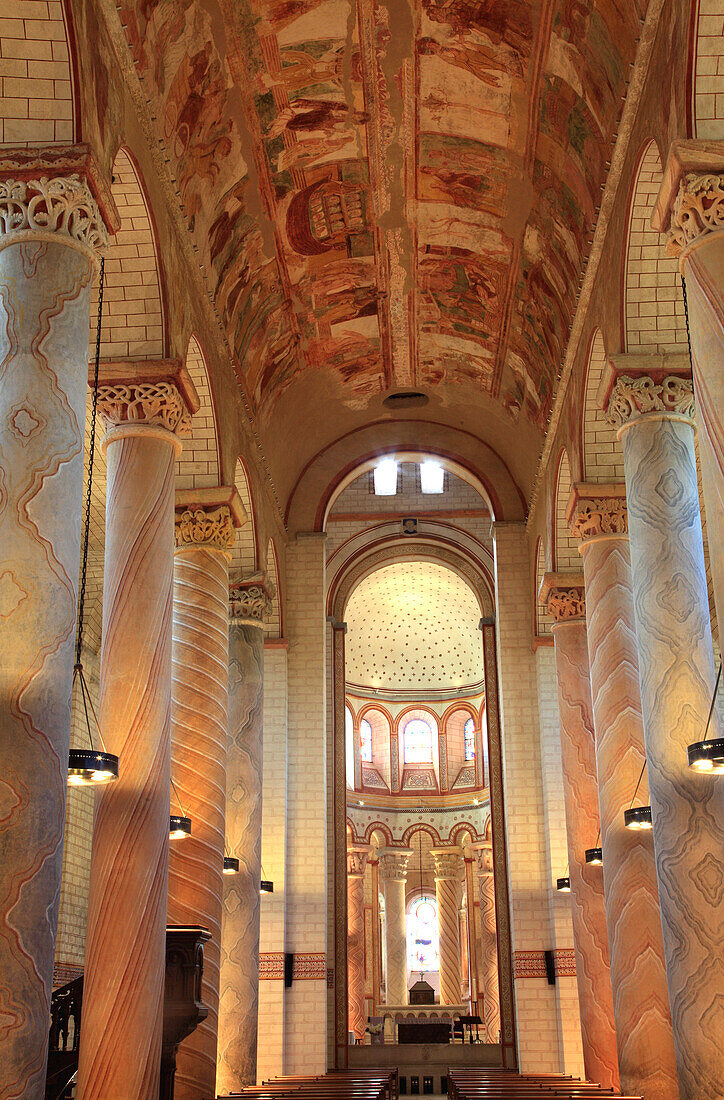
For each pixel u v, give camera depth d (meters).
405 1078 25.48
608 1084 15.60
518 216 15.97
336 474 24.12
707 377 8.83
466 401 22.92
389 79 14.03
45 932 7.28
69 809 18.97
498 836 24.55
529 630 22.84
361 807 36.81
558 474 17.92
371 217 16.92
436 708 38.72
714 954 9.97
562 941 20.86
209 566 14.66
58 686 7.77
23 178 8.80
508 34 12.89
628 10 10.86
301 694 22.45
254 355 17.98
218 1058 16.08
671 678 11.05
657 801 10.80
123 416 11.65
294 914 21.08
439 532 27.80
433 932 40.09
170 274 12.42
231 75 12.98
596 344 14.30
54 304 8.55
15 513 8.01
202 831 13.53
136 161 10.99
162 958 10.02
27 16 8.88
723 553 8.48
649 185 11.49
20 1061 6.90
